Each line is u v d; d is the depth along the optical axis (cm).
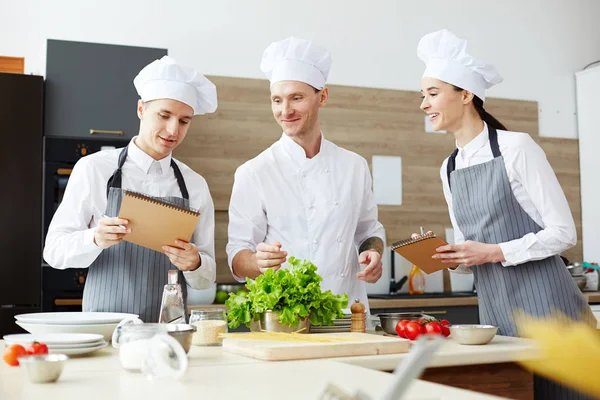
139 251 213
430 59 242
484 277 234
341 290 253
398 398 65
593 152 525
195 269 208
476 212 238
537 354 46
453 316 429
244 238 249
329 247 252
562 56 534
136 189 223
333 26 469
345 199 257
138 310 212
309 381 124
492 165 234
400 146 481
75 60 384
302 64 244
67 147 380
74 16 414
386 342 167
